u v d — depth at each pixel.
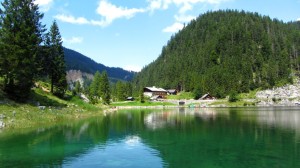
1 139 45.38
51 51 92.56
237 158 34.94
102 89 180.88
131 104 196.38
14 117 58.12
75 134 51.78
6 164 31.84
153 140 46.66
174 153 37.53
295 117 86.75
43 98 80.38
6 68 66.25
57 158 34.56
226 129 59.22
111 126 64.50
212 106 192.75
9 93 67.19
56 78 93.56
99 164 32.31
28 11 71.81
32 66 69.19
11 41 67.12
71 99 96.88
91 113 92.62
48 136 48.78
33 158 34.41
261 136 50.19
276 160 33.81
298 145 42.12
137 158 34.94
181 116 95.56
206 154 36.91
